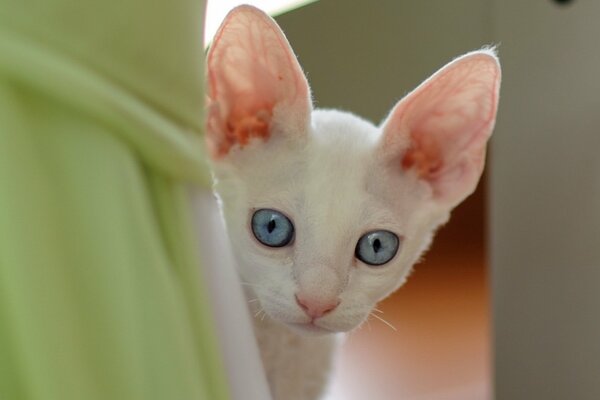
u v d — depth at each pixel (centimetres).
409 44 54
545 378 54
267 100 39
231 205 39
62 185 28
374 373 57
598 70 52
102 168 28
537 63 53
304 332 39
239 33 37
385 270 39
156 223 29
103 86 28
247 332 30
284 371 41
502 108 54
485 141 40
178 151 29
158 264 28
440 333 60
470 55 38
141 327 28
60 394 27
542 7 53
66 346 27
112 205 28
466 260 61
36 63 27
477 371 58
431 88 39
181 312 29
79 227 28
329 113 42
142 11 29
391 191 40
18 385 28
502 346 56
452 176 41
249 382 30
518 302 55
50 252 28
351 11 55
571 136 53
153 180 29
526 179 54
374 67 55
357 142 40
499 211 55
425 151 40
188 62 30
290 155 39
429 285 62
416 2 54
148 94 29
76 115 28
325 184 38
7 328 28
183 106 29
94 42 28
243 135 39
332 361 43
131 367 28
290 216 38
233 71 38
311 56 55
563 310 54
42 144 28
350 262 38
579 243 53
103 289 28
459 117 40
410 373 57
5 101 28
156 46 29
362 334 59
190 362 28
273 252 38
